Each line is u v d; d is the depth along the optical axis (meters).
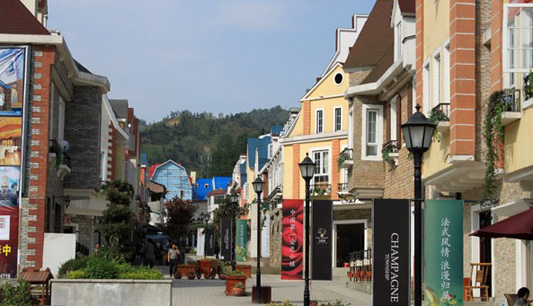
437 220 18.86
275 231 60.25
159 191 110.38
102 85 33.97
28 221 27.27
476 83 21.23
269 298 26.34
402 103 30.64
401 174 30.31
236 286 29.33
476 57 21.31
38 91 27.67
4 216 27.17
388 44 37.31
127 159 56.69
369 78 35.28
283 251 28.55
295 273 28.45
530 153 17.45
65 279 21.44
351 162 34.66
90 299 21.45
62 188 32.84
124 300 21.56
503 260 21.47
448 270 18.78
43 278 21.61
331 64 54.22
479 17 21.41
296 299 28.20
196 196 154.50
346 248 48.00
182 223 94.88
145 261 50.44
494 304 21.56
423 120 14.84
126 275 21.84
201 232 83.25
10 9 28.23
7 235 27.12
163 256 60.44
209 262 42.12
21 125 27.52
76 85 33.88
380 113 34.09
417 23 25.64
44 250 27.25
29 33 27.73
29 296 20.59
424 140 14.82
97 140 33.84
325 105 51.94
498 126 18.80
